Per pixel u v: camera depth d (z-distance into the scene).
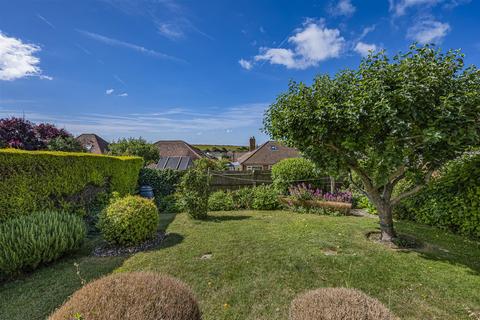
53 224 3.50
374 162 3.64
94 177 5.96
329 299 1.42
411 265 3.11
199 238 4.38
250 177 9.79
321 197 7.22
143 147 20.38
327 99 3.47
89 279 2.92
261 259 3.37
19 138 8.87
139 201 4.39
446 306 2.27
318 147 3.92
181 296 1.49
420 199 5.32
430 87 2.95
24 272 3.13
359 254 3.49
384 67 3.27
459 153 3.51
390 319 1.29
